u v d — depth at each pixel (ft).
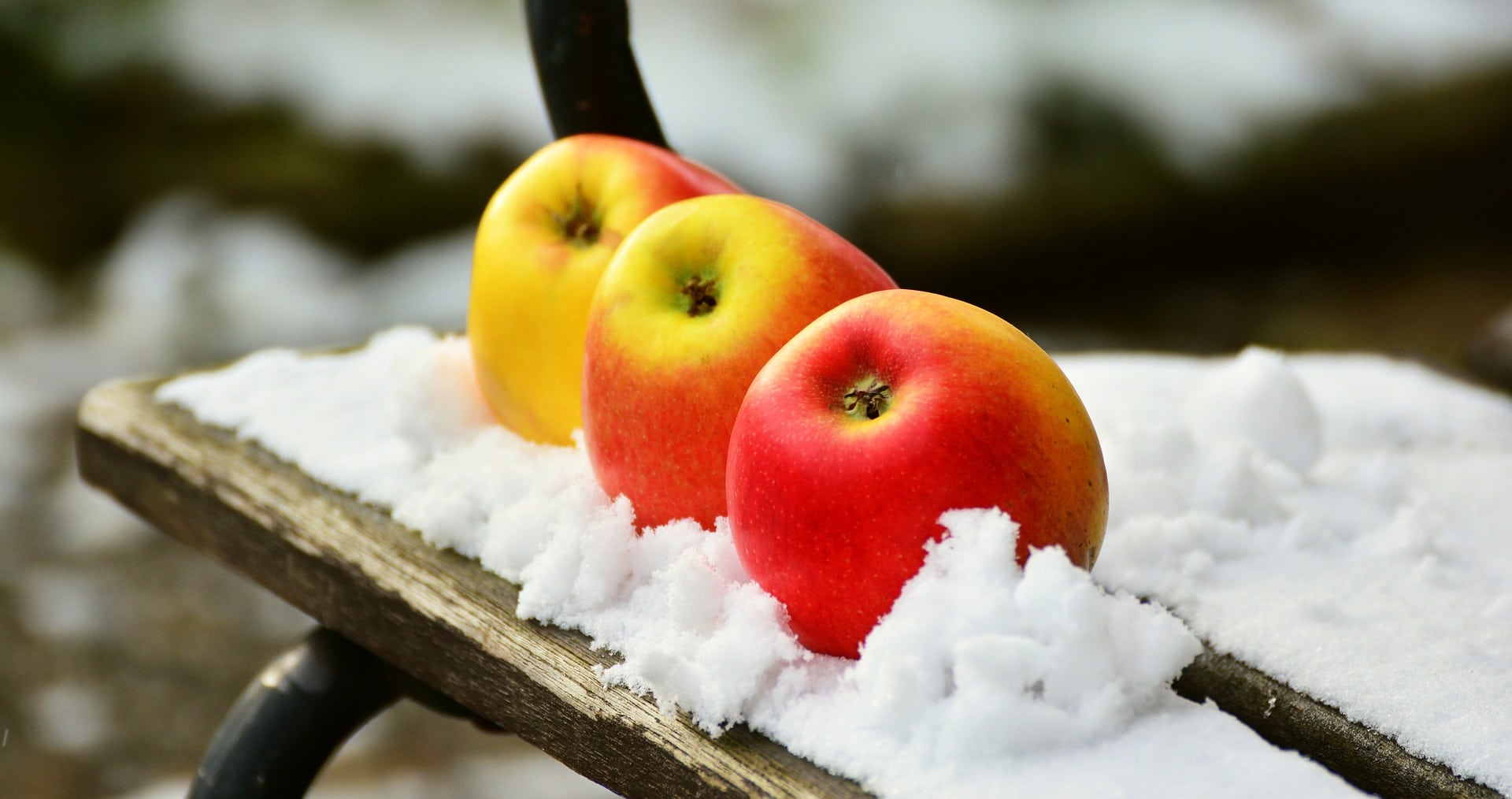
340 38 11.05
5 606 6.97
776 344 2.74
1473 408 3.32
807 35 10.80
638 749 2.66
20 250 10.93
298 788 3.09
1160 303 10.98
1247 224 11.18
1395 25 11.67
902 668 2.58
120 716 6.08
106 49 10.96
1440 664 2.71
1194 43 11.25
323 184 10.61
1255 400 3.10
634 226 2.91
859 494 2.61
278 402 3.21
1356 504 3.01
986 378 2.63
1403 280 11.21
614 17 3.20
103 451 3.25
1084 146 10.64
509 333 2.93
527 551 2.85
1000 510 2.61
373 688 3.12
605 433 2.79
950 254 10.42
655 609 2.76
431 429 3.02
